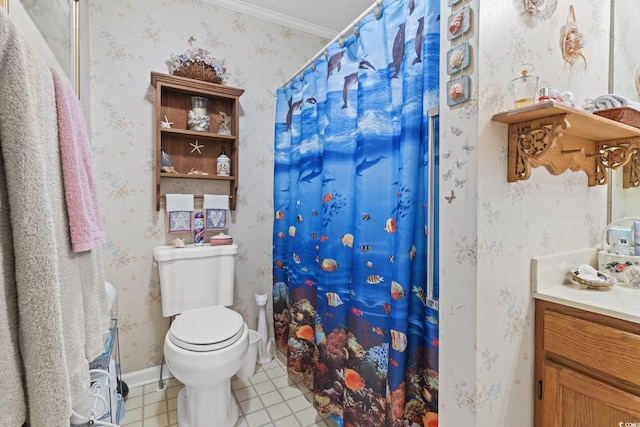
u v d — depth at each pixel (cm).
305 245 181
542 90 83
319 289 161
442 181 90
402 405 112
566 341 89
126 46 176
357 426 130
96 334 79
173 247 185
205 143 200
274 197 214
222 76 196
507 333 89
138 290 184
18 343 50
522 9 89
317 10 213
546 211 100
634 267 101
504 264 87
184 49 191
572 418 88
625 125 94
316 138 175
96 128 170
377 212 126
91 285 78
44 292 51
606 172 117
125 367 182
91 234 74
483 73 80
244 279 217
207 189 202
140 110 181
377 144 126
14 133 49
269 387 183
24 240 50
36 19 84
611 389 79
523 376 94
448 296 89
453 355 87
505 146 86
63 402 54
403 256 112
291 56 229
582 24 110
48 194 55
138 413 159
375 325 125
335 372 150
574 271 104
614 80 123
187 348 134
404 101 114
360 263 131
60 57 108
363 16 134
